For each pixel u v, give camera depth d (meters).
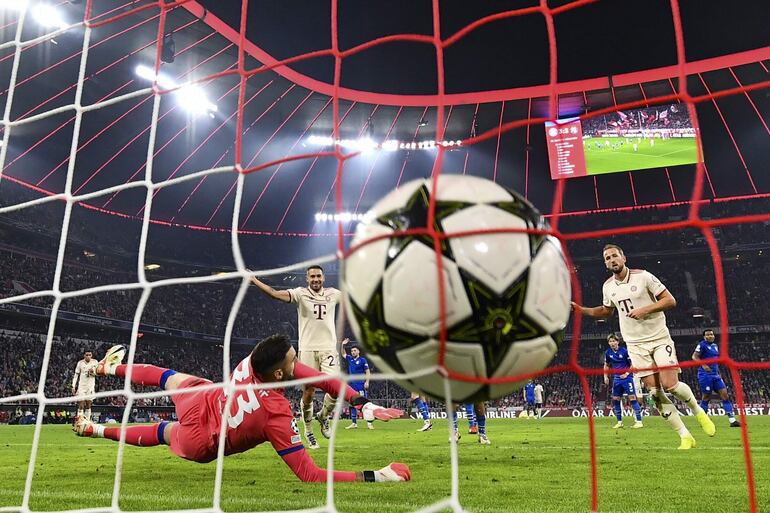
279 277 45.69
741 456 6.13
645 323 7.18
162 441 4.76
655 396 7.23
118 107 31.02
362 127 38.44
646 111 33.91
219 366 41.31
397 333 2.09
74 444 9.74
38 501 3.75
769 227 41.56
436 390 2.22
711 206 43.72
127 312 37.84
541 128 37.91
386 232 2.14
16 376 29.84
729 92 2.31
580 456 6.46
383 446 8.50
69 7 23.88
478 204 2.13
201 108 32.62
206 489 4.18
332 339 8.16
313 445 8.05
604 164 33.44
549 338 2.15
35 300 33.22
